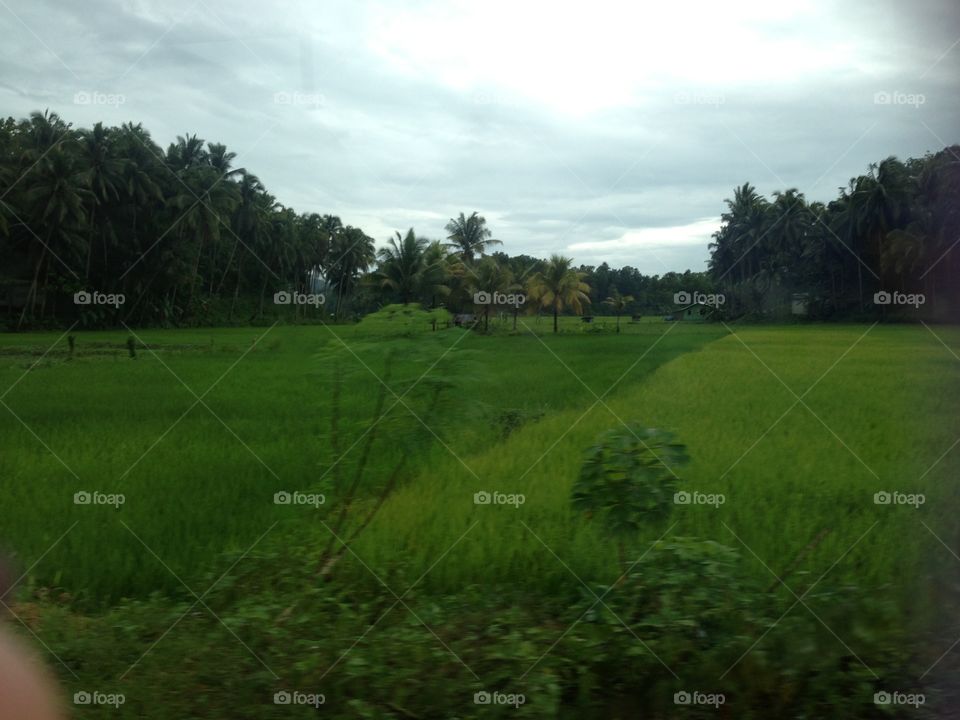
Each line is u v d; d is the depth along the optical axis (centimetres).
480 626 404
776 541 479
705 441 657
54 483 610
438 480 552
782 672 342
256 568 455
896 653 358
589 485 390
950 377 824
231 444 684
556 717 324
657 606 381
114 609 440
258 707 335
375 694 342
